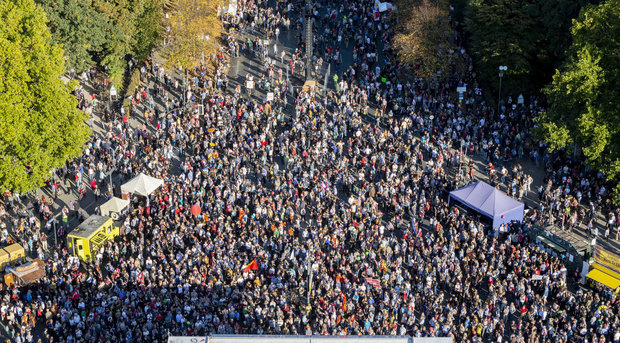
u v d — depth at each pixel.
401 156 189.38
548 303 148.12
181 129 193.50
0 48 165.00
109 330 140.12
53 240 168.50
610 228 167.38
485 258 154.25
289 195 174.12
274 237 160.88
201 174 181.75
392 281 149.38
